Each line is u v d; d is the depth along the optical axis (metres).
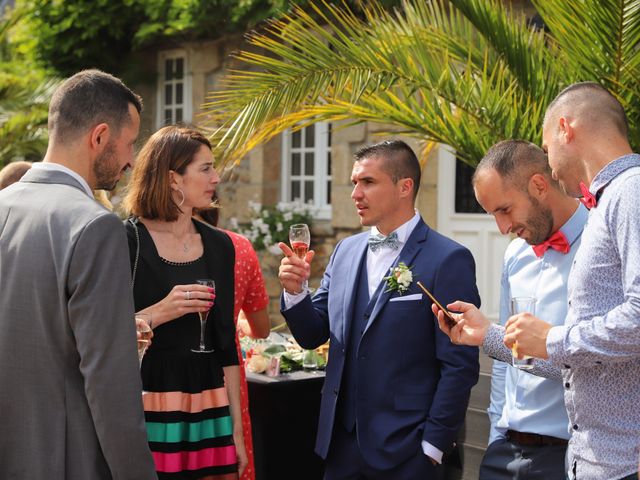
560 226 2.83
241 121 4.37
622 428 2.29
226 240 3.23
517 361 2.50
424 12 4.70
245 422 3.28
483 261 7.28
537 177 2.77
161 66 9.45
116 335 2.21
